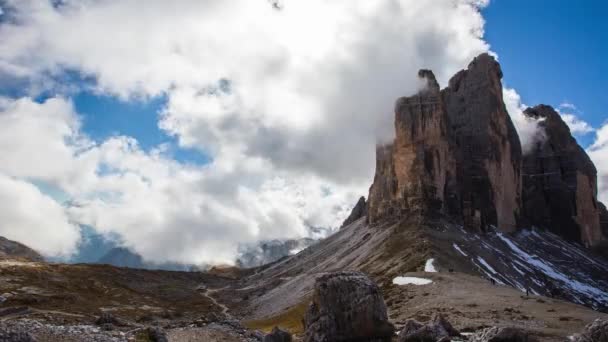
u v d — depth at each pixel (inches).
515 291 4069.9
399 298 4180.6
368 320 1959.9
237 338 2920.8
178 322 4574.3
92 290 7559.1
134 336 2311.8
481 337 1855.3
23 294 5876.0
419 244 7199.8
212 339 2810.0
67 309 5398.6
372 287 2021.4
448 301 3602.4
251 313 7342.5
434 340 2006.6
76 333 2283.5
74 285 7470.5
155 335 2335.1
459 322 2706.7
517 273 7815.0
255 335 3041.3
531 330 2373.3
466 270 6190.9
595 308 7539.4
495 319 2780.5
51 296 5984.3
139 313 5812.0
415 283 4707.2
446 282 4517.7
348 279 2016.5
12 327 1439.5
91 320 4244.6
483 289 4079.7
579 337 1668.3
